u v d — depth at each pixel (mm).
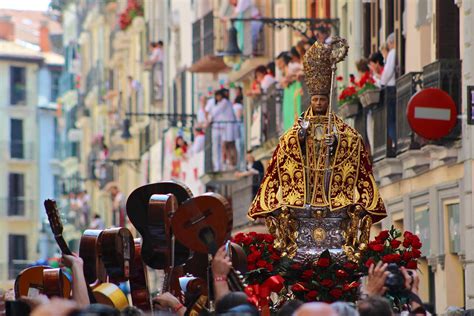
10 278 99312
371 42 39219
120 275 17578
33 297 16672
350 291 19422
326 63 19781
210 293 18000
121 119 85750
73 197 100000
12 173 106875
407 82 33781
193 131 63719
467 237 31609
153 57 73500
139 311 14422
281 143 19906
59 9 110000
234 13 55156
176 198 18297
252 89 49781
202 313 17453
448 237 33094
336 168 19766
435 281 33906
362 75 36750
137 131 81875
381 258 19578
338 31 42031
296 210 19750
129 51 85188
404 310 18031
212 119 55344
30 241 104500
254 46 51094
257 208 19969
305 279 19484
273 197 19922
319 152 19781
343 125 19906
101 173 90500
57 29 112000
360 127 37438
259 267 19422
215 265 15906
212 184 56594
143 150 79688
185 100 67375
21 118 108125
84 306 15062
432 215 33781
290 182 19828
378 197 19859
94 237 17484
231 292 15148
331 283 19406
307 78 19906
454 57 32688
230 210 16594
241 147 55000
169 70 72438
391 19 37156
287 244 19750
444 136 30719
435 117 29656
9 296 19828
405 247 19750
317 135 19812
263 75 48906
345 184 19797
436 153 32750
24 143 107625
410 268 19625
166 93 73125
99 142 92438
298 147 19812
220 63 58906
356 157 19812
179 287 18562
